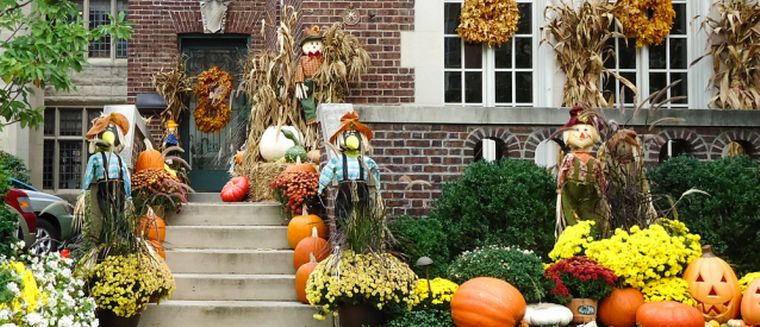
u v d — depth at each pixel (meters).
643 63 10.31
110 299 6.66
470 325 6.53
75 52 8.31
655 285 6.93
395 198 8.27
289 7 10.64
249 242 8.73
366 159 7.57
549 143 10.05
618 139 7.45
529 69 10.26
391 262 6.80
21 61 7.84
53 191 17.84
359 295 6.66
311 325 7.41
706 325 6.75
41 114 8.45
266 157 10.51
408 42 10.05
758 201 7.63
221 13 14.44
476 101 10.24
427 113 8.31
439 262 7.46
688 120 8.54
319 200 8.84
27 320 5.26
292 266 8.29
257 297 7.86
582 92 9.92
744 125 8.58
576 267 6.80
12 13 8.63
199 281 7.85
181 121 14.23
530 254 7.18
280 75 10.58
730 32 9.95
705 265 6.98
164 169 9.62
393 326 6.68
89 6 18.14
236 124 14.16
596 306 6.82
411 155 8.31
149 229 7.61
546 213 7.81
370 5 10.06
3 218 6.45
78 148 18.02
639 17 10.11
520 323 6.59
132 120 9.44
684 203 7.93
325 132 8.21
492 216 7.82
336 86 9.97
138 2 14.59
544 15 10.15
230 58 14.61
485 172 7.89
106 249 6.94
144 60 14.50
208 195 11.14
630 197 7.39
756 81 9.94
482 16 10.12
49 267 6.27
